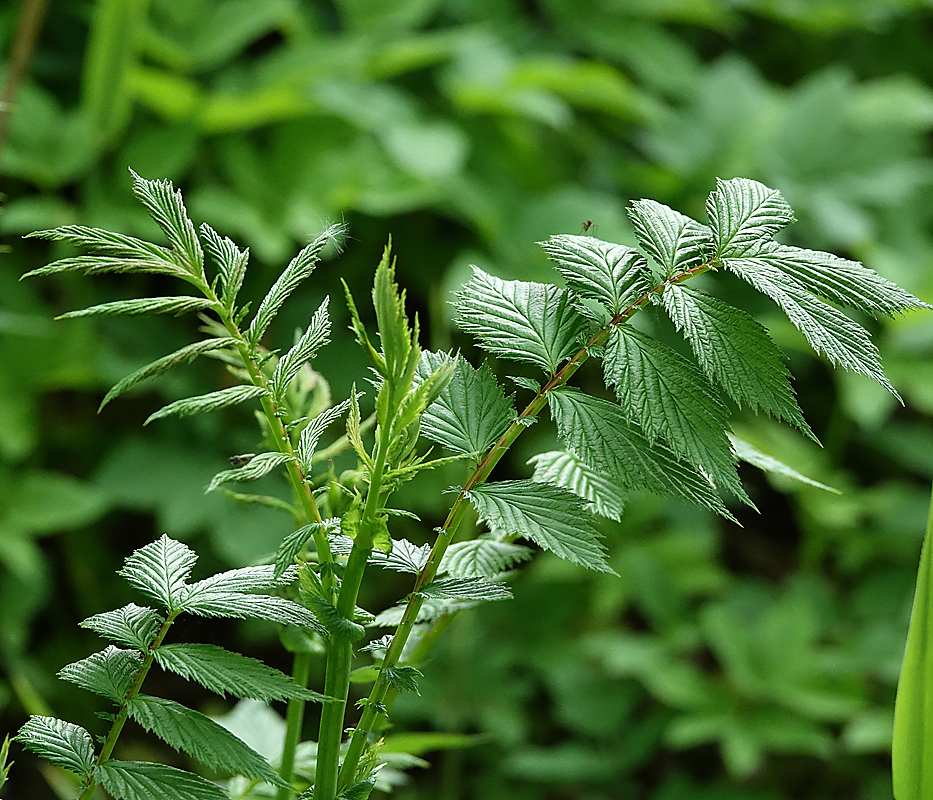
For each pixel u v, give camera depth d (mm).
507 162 3867
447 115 3854
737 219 1337
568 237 1347
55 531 3666
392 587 3555
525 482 1330
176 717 1315
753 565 4355
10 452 3250
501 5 4227
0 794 3326
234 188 3643
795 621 3414
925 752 1356
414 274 3740
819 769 3805
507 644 3584
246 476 1316
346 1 3848
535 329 1351
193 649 1322
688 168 3986
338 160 3482
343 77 3625
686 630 3555
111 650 1334
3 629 3305
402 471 1320
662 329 3377
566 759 3355
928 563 1353
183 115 3443
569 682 3512
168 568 1344
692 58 4219
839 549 3947
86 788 1324
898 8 4359
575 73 3615
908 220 4234
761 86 4234
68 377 3352
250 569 1347
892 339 3695
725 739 3230
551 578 3670
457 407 1354
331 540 1339
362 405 3348
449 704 3320
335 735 1329
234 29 3586
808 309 1312
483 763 3664
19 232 3254
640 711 3848
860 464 4398
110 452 3504
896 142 4047
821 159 4008
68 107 3760
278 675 1317
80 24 3785
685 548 3742
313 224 3352
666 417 1314
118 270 1314
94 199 3365
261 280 3523
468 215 3514
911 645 1356
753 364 1316
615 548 3719
